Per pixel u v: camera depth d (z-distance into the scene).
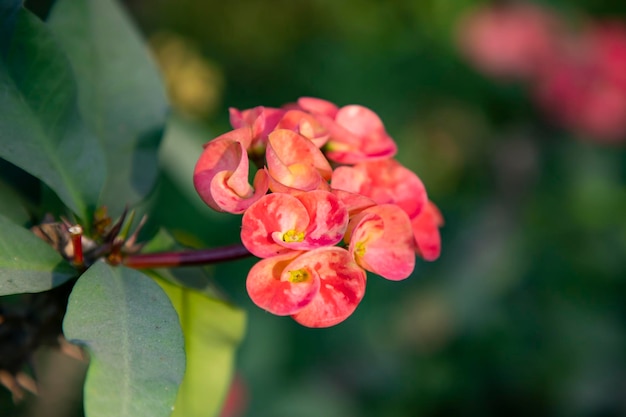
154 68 0.37
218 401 0.35
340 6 0.91
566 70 0.85
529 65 0.85
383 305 0.84
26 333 0.32
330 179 0.30
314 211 0.29
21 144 0.31
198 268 0.34
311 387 0.79
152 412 0.26
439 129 0.88
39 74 0.31
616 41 0.85
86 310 0.27
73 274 0.30
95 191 0.32
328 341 0.82
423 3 0.88
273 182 0.29
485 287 0.86
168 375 0.27
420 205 0.32
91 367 0.26
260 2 0.93
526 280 0.87
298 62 0.92
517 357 0.83
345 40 0.91
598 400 0.81
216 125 0.83
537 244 0.88
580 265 0.88
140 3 0.84
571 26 0.86
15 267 0.29
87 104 0.35
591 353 0.83
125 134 0.36
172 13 0.91
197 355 0.35
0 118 0.31
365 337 0.83
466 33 0.86
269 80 0.93
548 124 0.88
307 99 0.33
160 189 0.71
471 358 0.83
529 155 0.89
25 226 0.33
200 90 0.77
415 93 0.88
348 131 0.31
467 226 0.88
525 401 0.82
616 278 0.87
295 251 0.28
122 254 0.31
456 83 0.88
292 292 0.28
